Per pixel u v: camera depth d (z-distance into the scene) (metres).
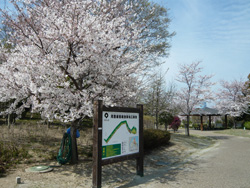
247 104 27.67
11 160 6.09
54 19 5.62
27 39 5.97
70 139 6.52
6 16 6.11
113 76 6.15
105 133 4.76
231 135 19.58
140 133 5.84
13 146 6.70
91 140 9.71
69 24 5.45
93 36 5.53
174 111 19.14
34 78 5.59
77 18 5.63
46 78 5.35
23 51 5.75
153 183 5.08
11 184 4.48
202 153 9.65
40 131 9.73
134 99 7.22
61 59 5.93
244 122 29.52
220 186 4.75
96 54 5.73
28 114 16.84
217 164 7.15
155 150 9.73
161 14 12.46
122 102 6.67
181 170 6.45
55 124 13.02
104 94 5.88
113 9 7.27
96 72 6.25
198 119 41.84
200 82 18.08
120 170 6.36
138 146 5.73
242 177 5.45
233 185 4.81
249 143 13.29
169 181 5.24
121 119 5.23
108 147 4.81
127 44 6.76
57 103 5.41
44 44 6.05
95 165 4.50
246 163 7.22
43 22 5.85
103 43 5.89
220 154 9.18
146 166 7.08
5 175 5.08
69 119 5.48
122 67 6.78
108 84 6.39
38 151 7.27
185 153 9.66
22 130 9.60
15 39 6.28
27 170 5.49
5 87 5.72
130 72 6.87
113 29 6.52
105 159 4.70
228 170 6.25
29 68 5.46
